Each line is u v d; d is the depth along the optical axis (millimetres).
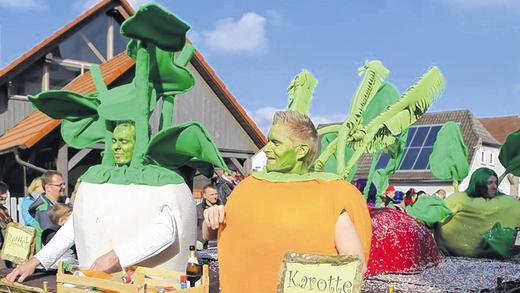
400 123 4145
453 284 3496
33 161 10109
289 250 1977
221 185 7316
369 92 4148
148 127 3176
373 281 3604
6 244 3432
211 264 4203
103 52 12977
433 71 4297
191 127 3084
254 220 2053
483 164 22531
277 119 2156
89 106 3279
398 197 8172
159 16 2820
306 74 4180
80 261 3059
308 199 2014
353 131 4082
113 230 2932
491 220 4852
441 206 4898
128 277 2580
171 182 3059
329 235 1956
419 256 3980
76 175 11820
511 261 4648
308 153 2129
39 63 12266
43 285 2865
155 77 3299
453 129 5223
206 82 13000
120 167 3098
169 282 2494
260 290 2023
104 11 12828
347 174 4004
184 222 3033
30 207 4512
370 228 2061
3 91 12008
